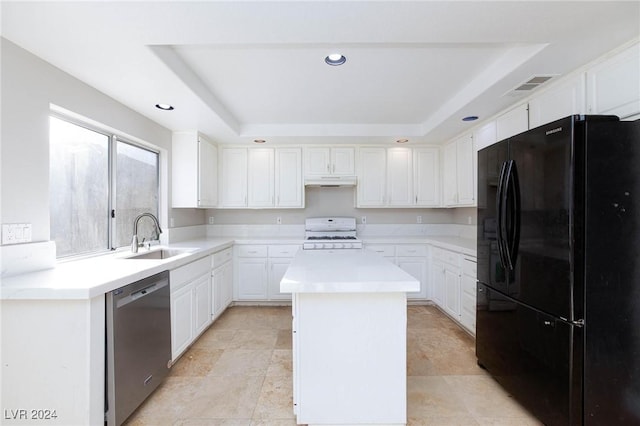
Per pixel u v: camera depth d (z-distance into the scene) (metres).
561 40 1.66
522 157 1.86
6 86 1.63
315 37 1.63
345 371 1.67
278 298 3.97
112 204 2.60
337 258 2.35
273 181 4.15
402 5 1.38
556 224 1.60
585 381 1.50
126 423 1.76
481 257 2.36
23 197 1.73
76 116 2.13
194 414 1.84
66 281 1.59
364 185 4.17
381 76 2.37
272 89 2.61
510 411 1.88
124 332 1.72
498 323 2.11
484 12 1.43
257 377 2.25
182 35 1.59
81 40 1.62
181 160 3.48
